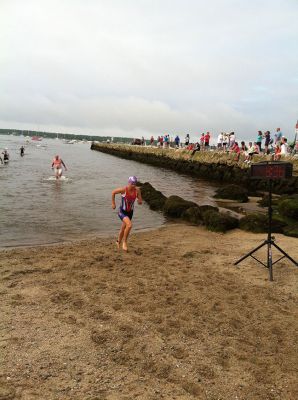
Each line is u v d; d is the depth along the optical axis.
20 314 5.41
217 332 5.06
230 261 8.36
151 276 7.22
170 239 10.79
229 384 3.95
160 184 27.75
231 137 34.81
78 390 3.74
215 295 6.31
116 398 3.63
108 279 6.99
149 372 4.11
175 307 5.79
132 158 60.97
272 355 4.53
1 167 32.34
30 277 7.02
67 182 24.34
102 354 4.43
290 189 23.20
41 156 55.84
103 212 15.05
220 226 12.05
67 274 7.23
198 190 24.83
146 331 5.02
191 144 42.59
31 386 3.75
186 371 4.15
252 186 27.23
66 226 12.29
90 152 90.19
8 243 9.91
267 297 6.27
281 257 8.40
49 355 4.36
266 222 11.97
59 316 5.38
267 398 3.74
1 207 14.73
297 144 27.50
